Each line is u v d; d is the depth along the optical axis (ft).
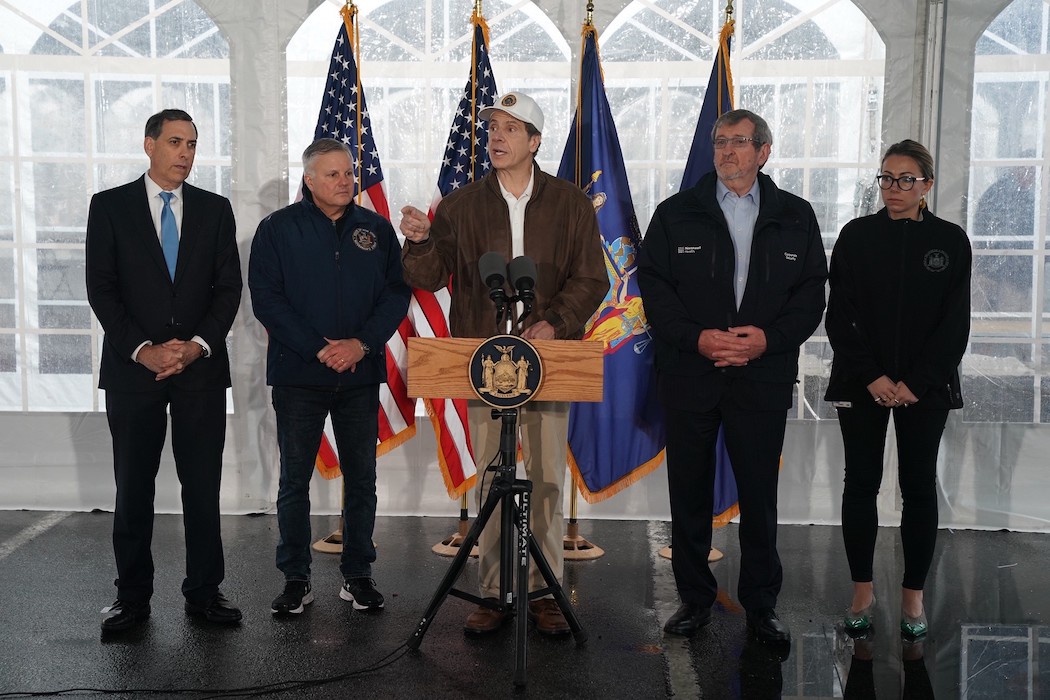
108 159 15.87
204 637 10.98
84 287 16.05
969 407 15.90
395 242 12.61
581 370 9.69
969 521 15.99
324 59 15.92
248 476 16.30
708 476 11.47
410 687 9.70
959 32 15.39
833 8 15.55
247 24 15.78
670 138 15.84
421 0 15.84
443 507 16.48
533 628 11.43
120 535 11.35
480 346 9.63
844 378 11.30
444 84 15.92
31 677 9.83
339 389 11.87
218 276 11.65
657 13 15.71
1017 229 15.58
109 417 11.34
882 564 13.94
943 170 15.58
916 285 10.98
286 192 16.02
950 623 11.68
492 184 11.41
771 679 10.03
